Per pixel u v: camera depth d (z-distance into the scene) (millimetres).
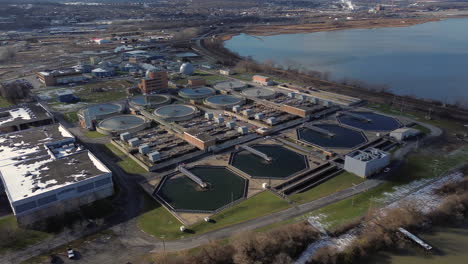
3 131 140125
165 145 126188
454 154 118125
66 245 75812
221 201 93750
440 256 75000
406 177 103750
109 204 91562
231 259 70750
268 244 72375
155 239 77500
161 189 99875
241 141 131250
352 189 97750
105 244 76062
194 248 74000
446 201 89562
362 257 74750
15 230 80438
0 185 94750
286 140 132750
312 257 73250
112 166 113125
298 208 88875
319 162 114688
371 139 131875
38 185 88438
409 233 80250
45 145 115562
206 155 120562
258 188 99688
